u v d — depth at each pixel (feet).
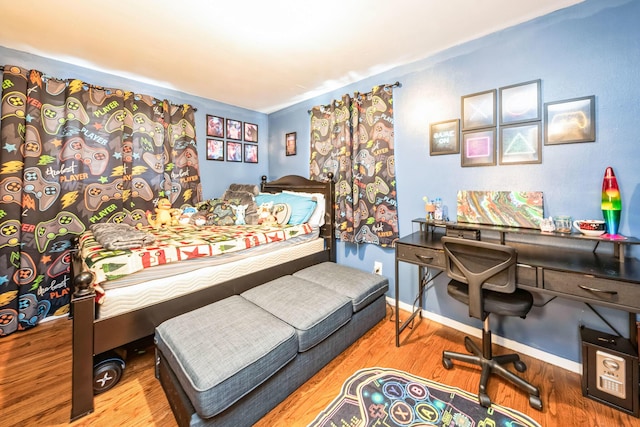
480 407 4.60
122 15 5.48
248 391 4.13
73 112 7.51
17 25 5.80
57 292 7.54
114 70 8.02
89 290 4.56
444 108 7.02
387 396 4.87
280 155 12.04
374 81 8.41
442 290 7.39
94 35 6.20
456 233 6.20
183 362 4.10
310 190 10.09
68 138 7.47
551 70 5.53
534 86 5.71
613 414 4.44
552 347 5.75
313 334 5.21
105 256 4.89
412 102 7.61
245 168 11.89
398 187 8.04
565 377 5.35
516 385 4.99
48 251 7.33
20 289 6.99
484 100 6.36
